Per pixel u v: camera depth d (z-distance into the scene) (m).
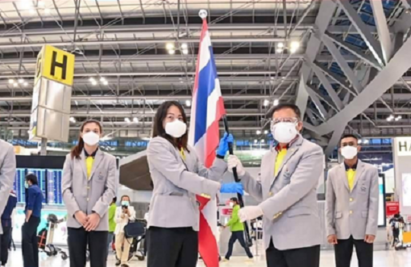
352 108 12.02
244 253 10.41
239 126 22.50
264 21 12.03
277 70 14.02
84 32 12.09
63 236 9.12
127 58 14.15
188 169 2.36
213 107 2.45
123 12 11.92
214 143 2.38
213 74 2.52
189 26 11.86
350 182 3.72
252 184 2.43
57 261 7.94
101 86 18.16
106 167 3.40
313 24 11.06
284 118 2.35
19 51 14.80
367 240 3.53
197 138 2.60
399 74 8.84
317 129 16.75
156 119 2.41
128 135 25.06
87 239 3.25
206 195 2.17
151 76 16.77
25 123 23.36
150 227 2.28
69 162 3.38
